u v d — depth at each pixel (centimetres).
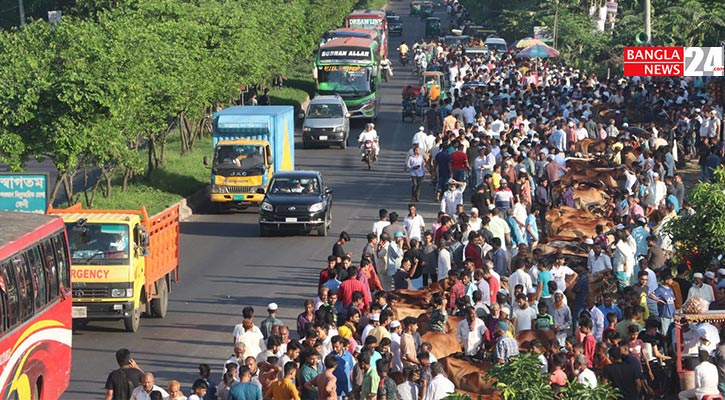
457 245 4194
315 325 3098
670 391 3216
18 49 5484
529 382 2411
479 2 18488
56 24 5609
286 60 11888
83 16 10981
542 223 5359
